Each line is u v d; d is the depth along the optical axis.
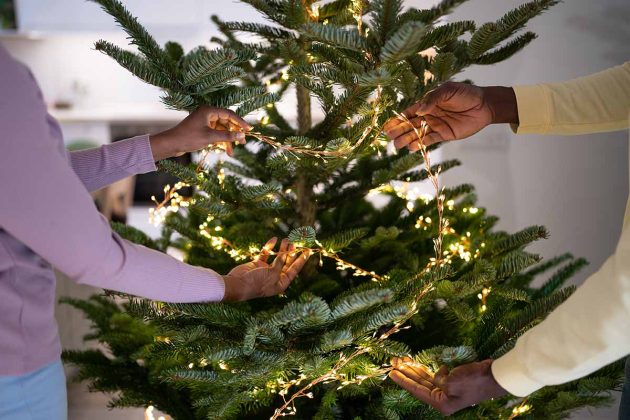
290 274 0.99
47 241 0.67
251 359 0.92
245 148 1.22
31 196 0.64
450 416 1.03
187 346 0.97
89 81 4.25
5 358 0.74
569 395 1.00
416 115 0.96
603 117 0.97
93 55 4.20
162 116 3.97
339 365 0.92
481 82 1.64
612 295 0.63
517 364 0.73
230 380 0.88
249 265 0.97
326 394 0.98
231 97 0.95
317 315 0.82
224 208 1.04
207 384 0.99
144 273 0.78
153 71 0.89
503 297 1.07
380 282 1.06
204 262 1.22
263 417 1.12
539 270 1.36
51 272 0.78
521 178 1.70
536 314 0.94
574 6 1.56
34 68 4.22
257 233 1.21
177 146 0.96
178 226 1.21
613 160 1.66
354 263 1.23
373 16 0.81
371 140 1.02
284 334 0.99
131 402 1.14
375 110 0.92
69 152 0.94
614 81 0.96
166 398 1.15
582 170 1.68
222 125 0.97
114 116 3.97
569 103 0.97
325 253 1.03
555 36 1.59
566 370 0.69
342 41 0.80
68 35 3.93
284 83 1.27
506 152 1.69
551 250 1.74
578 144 1.66
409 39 0.70
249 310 1.08
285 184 1.17
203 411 1.08
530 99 0.96
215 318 0.94
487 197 1.73
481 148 1.70
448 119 0.97
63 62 4.21
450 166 1.18
